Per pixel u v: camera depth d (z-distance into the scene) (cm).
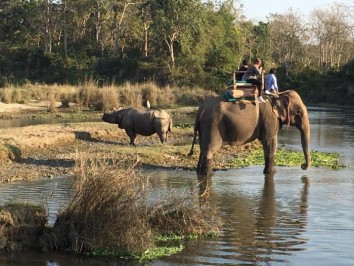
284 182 1706
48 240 1038
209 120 1853
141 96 4825
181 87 6116
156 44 7244
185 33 6769
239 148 2422
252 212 1324
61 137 2386
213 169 1936
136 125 2458
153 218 1130
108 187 1042
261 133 1878
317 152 2386
